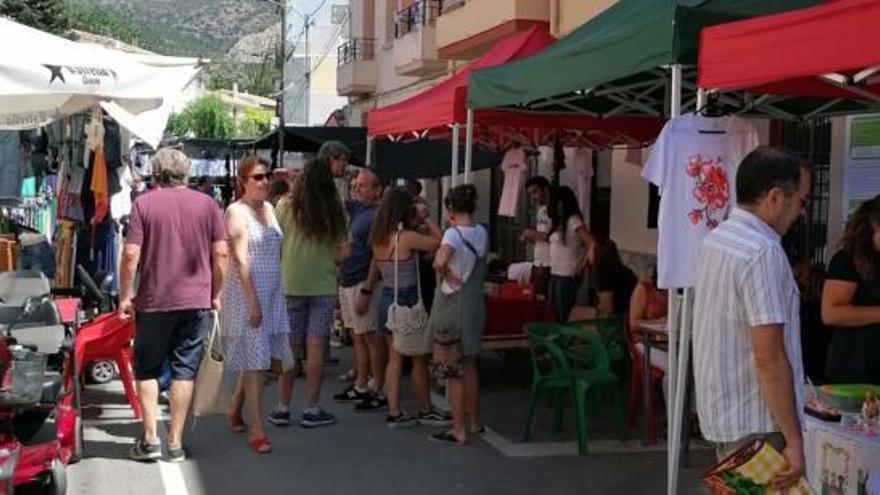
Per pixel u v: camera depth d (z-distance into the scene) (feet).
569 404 28.89
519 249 55.62
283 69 107.45
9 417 17.44
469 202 23.76
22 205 42.42
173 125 154.20
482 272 24.16
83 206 33.83
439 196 61.62
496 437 24.93
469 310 23.86
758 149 12.36
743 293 11.89
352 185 33.09
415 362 26.11
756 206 12.25
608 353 25.26
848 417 15.66
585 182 40.19
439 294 24.06
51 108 27.91
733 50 15.65
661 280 17.20
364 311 27.71
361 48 90.99
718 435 12.32
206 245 22.21
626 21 22.57
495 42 51.49
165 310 21.80
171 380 22.63
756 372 11.97
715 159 17.24
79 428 22.18
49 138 42.29
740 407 12.16
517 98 24.43
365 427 26.04
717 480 12.05
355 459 22.90
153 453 22.45
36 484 18.57
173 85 26.27
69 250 33.83
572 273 32.94
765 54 14.89
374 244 25.71
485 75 26.55
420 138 38.27
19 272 23.79
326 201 25.34
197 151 84.07
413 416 26.61
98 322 25.72
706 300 12.48
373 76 88.99
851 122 27.17
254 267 23.06
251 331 22.86
